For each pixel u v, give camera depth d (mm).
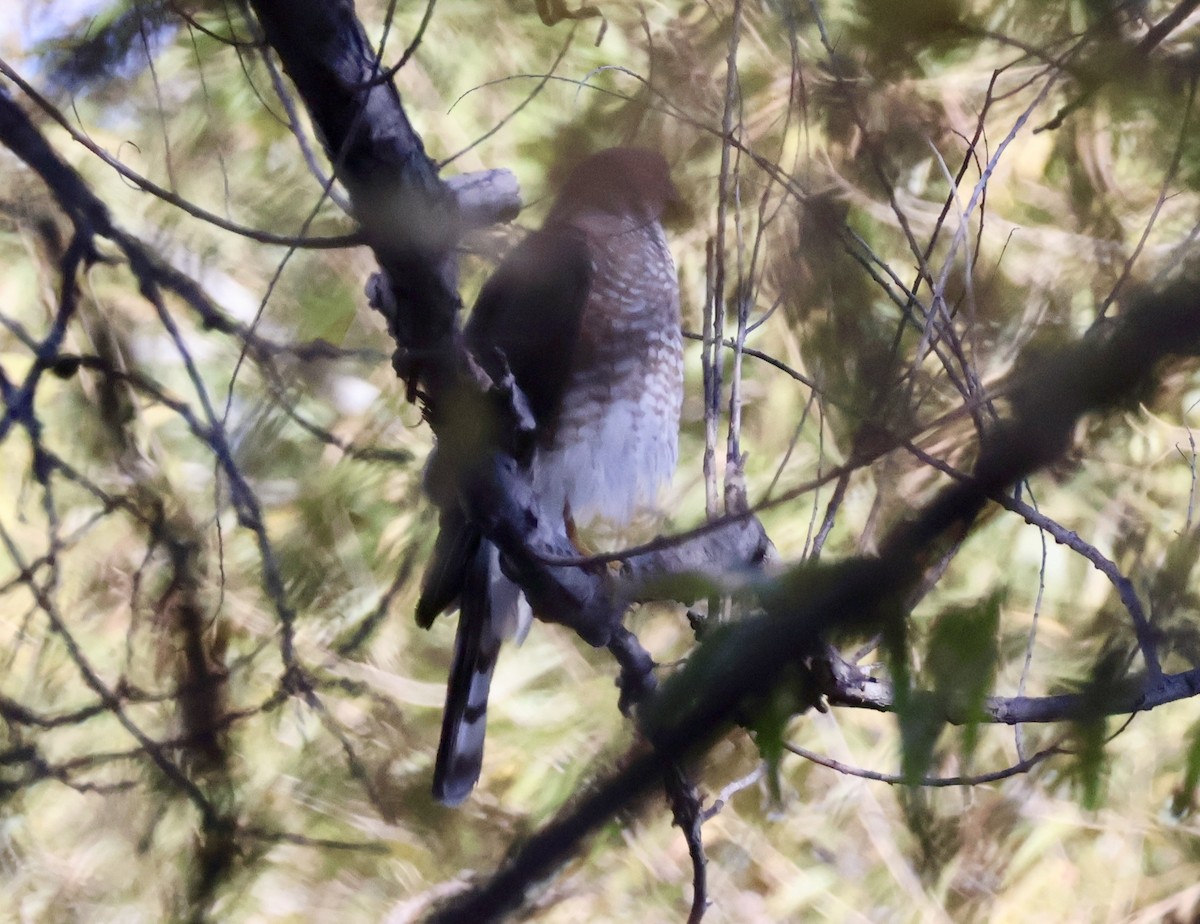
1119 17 3020
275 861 7332
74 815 7434
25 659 7680
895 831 9000
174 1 4129
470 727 7078
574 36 5770
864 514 7328
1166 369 3428
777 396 8664
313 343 4848
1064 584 7586
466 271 5543
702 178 5438
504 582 6957
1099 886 8867
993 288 5680
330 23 3590
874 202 5109
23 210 6203
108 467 6738
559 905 8617
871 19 3051
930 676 3047
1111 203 4645
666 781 4566
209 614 6352
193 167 5223
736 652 3119
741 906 8883
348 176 3824
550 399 6332
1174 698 4383
